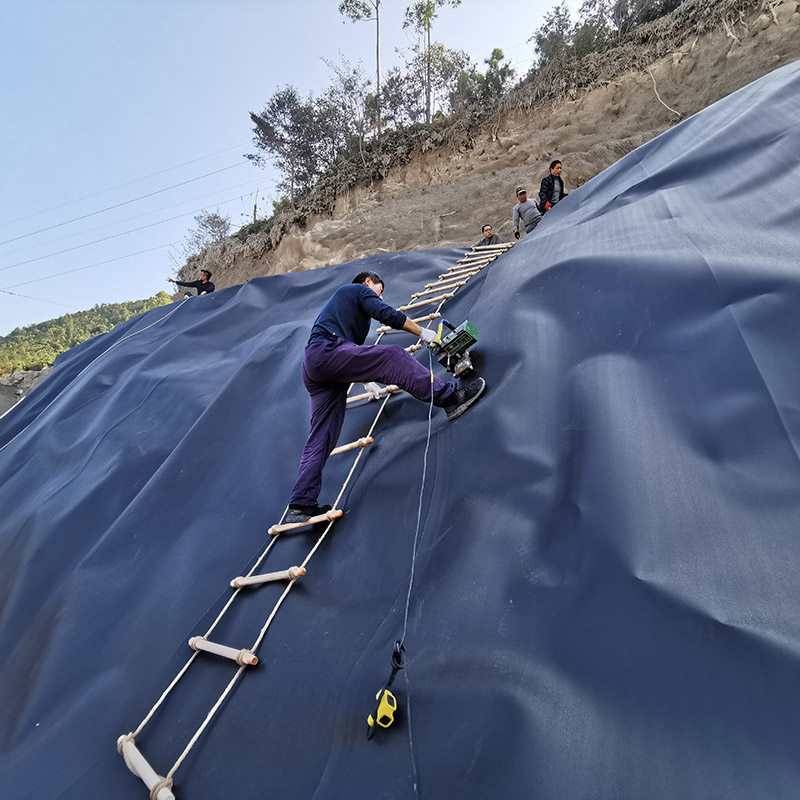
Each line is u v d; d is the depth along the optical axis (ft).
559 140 36.45
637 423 7.37
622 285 9.40
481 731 5.40
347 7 69.31
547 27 45.73
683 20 33.81
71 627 10.37
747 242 8.63
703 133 12.33
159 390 18.02
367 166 47.34
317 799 5.69
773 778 4.17
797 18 28.78
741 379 7.02
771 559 5.43
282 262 44.73
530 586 6.48
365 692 6.46
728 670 4.89
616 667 5.33
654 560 5.92
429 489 8.83
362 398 12.16
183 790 6.59
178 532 11.66
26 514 14.79
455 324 13.21
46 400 23.70
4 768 8.18
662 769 4.53
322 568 8.83
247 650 7.83
